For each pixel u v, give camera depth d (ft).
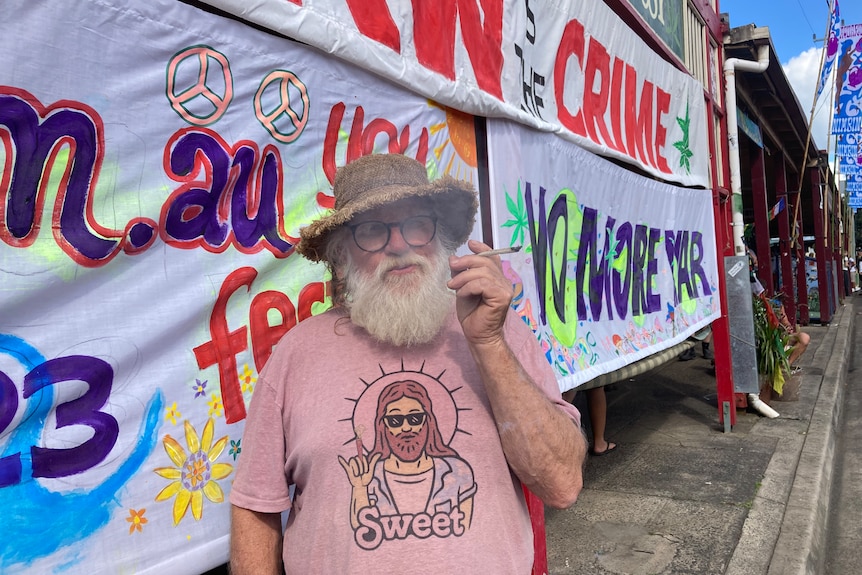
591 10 10.68
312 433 4.25
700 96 16.56
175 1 4.40
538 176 9.09
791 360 20.76
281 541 4.63
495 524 4.16
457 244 5.22
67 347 3.81
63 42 3.78
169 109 4.37
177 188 4.42
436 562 3.97
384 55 6.10
